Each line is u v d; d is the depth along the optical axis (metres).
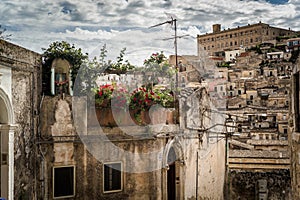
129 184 12.21
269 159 16.67
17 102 10.45
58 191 11.65
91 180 11.87
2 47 9.54
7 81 9.79
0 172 9.88
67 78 11.94
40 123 11.53
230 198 16.41
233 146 20.98
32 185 11.16
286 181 15.58
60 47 11.98
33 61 11.25
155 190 12.41
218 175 16.20
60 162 11.66
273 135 27.25
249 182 16.14
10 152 9.90
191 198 13.73
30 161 11.06
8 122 9.89
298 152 11.31
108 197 11.98
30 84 11.10
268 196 15.73
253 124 28.08
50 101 11.66
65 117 11.77
